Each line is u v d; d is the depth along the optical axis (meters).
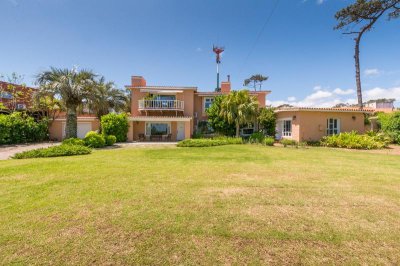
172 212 3.94
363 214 3.90
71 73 16.80
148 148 15.53
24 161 9.39
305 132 19.38
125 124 22.64
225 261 2.56
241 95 20.36
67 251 2.72
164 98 26.86
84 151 12.12
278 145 18.20
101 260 2.55
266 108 22.61
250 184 5.86
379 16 21.91
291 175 6.97
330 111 19.47
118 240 2.99
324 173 7.27
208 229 3.31
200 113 27.61
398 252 2.75
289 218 3.72
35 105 19.06
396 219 3.70
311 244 2.92
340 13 22.77
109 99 26.95
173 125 26.02
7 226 3.36
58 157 10.83
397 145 17.30
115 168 7.90
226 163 9.18
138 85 26.92
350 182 6.13
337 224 3.51
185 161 9.65
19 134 20.53
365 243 2.96
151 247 2.83
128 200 4.54
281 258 2.62
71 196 4.77
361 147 15.83
